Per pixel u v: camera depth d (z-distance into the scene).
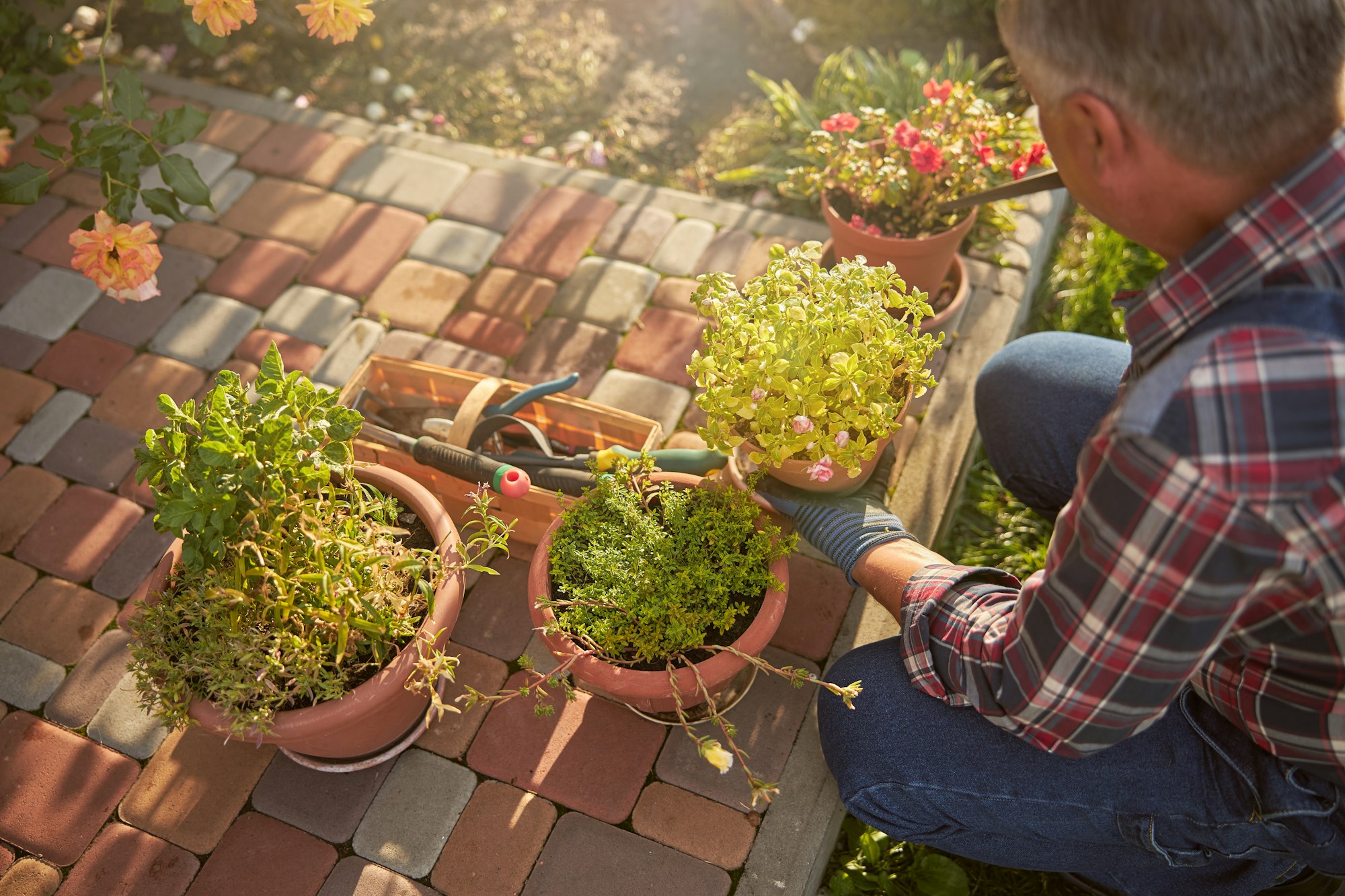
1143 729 1.23
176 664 1.60
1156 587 0.98
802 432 1.56
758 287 1.71
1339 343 0.88
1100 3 0.88
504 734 1.94
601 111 3.21
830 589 2.10
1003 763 1.40
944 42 3.35
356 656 1.69
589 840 1.83
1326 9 0.84
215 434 1.48
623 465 1.77
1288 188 0.91
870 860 1.87
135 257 1.69
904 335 1.71
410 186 2.91
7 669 2.06
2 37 3.04
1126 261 2.86
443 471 1.90
